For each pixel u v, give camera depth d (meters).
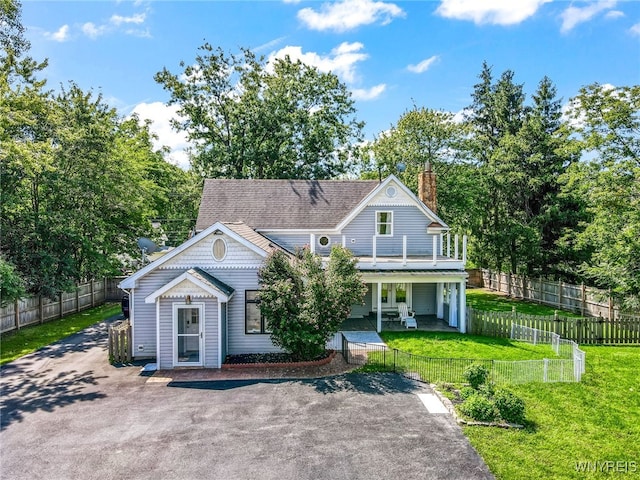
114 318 25.00
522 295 32.75
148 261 22.28
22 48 28.25
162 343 15.53
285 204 26.36
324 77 39.34
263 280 16.06
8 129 22.02
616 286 24.25
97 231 27.39
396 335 20.36
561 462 9.36
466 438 10.32
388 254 25.47
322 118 39.19
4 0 26.23
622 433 10.73
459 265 21.58
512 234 33.03
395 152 35.91
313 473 8.82
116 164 26.89
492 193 36.25
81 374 14.99
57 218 23.30
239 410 11.91
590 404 12.43
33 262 22.53
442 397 12.59
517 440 10.27
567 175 23.64
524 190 34.47
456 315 22.45
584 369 15.05
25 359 16.75
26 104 21.88
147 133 37.62
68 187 24.42
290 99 39.16
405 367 15.35
